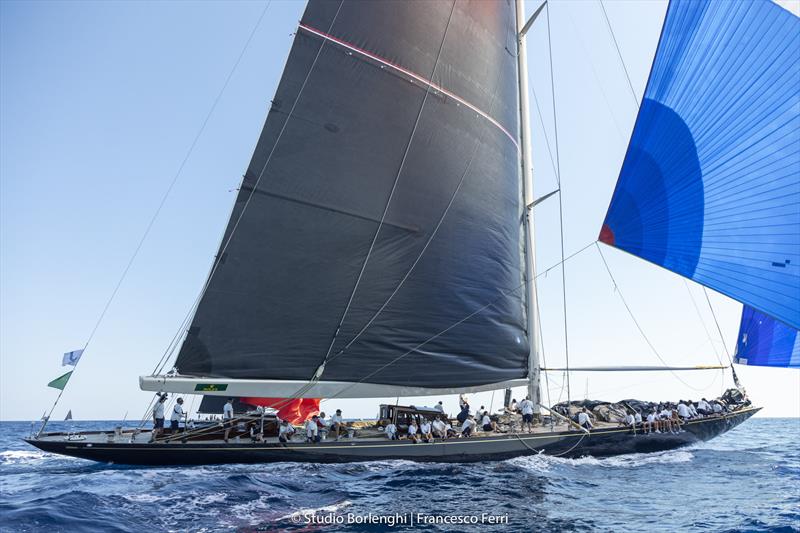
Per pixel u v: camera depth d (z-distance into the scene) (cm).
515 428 1552
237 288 1324
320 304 1409
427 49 1688
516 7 2125
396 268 1518
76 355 1298
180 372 1252
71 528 746
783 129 997
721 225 1074
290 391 1338
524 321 1775
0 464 1430
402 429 1447
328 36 1529
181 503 911
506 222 1789
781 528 880
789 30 998
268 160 1398
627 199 1243
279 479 1134
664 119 1186
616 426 1619
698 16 1146
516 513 948
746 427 5444
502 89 1906
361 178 1512
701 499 1102
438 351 1533
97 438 1310
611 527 881
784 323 962
